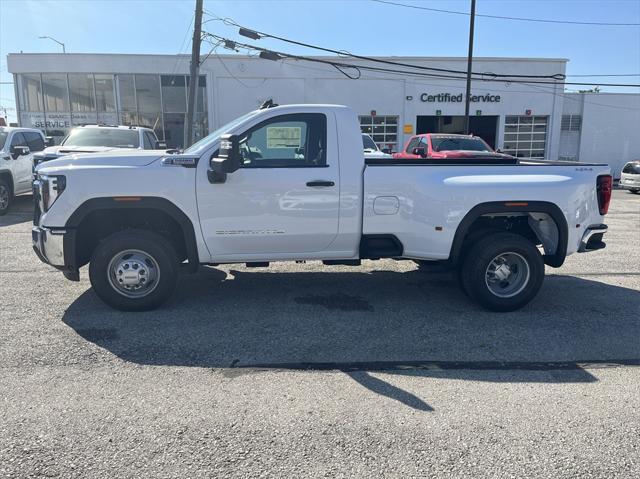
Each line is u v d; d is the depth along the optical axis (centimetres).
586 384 404
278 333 502
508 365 438
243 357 446
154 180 523
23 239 966
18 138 1370
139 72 2931
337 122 545
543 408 364
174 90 2964
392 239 564
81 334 491
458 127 3170
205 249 545
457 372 423
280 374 414
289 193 539
